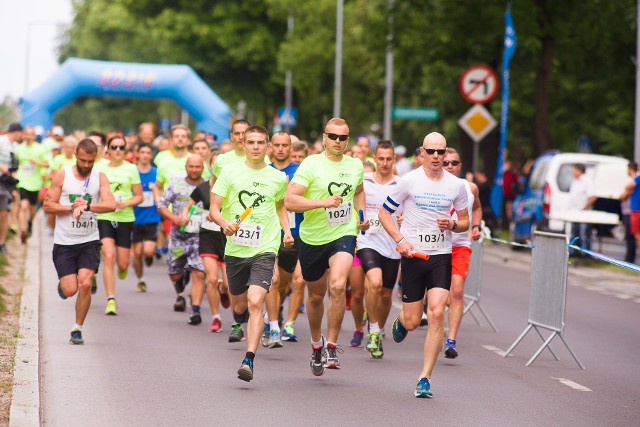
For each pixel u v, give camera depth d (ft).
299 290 91.61
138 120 593.42
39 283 120.88
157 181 117.80
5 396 63.41
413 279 70.74
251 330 70.33
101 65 263.90
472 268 103.86
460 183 70.23
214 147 130.41
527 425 61.87
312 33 363.56
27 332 86.84
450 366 81.46
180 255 103.24
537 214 186.91
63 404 63.57
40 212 260.62
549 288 84.53
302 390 69.92
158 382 70.79
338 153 76.07
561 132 306.14
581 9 211.82
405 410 64.75
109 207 81.82
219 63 392.47
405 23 229.45
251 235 72.90
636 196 158.92
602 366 83.71
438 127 338.13
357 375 76.13
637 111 190.29
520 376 78.07
